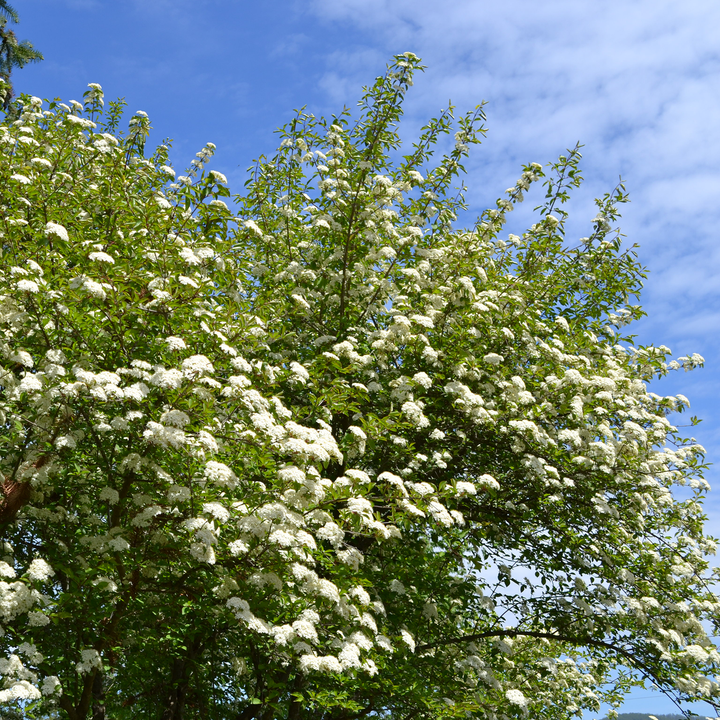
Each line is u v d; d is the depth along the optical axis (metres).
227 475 6.74
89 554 8.13
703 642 11.20
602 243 13.47
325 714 10.84
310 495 7.20
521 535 12.57
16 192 8.59
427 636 10.91
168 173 11.53
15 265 7.64
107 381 6.80
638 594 11.80
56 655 7.80
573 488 11.60
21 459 7.89
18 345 7.86
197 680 10.19
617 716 15.90
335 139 12.18
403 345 10.97
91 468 8.62
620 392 11.68
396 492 8.02
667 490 11.96
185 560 7.91
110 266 7.85
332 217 11.59
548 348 11.45
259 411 7.45
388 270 11.75
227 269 9.53
